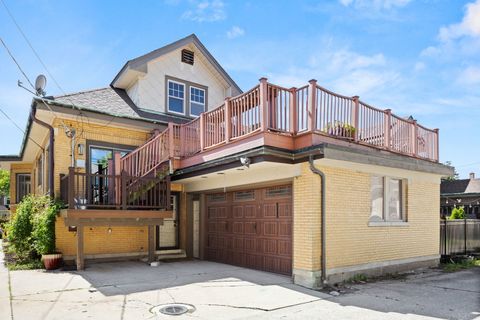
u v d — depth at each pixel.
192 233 12.56
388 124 9.48
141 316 5.51
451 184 29.92
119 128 11.78
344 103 8.47
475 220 13.63
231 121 8.66
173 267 10.05
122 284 7.66
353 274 8.48
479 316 5.73
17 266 9.63
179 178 10.80
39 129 11.67
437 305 6.38
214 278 8.46
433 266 10.93
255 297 6.78
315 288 7.59
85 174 9.08
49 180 10.66
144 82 13.55
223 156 8.76
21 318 5.34
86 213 8.95
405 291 7.50
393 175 9.84
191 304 6.22
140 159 10.16
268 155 7.56
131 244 11.47
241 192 10.62
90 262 10.62
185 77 14.72
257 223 9.88
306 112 7.86
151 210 10.06
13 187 18.80
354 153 8.13
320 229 7.90
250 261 10.05
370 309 6.07
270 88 7.84
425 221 10.87
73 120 10.91
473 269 10.59
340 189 8.40
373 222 9.16
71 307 5.92
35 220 9.84
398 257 9.78
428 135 11.07
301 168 8.09
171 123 10.73
